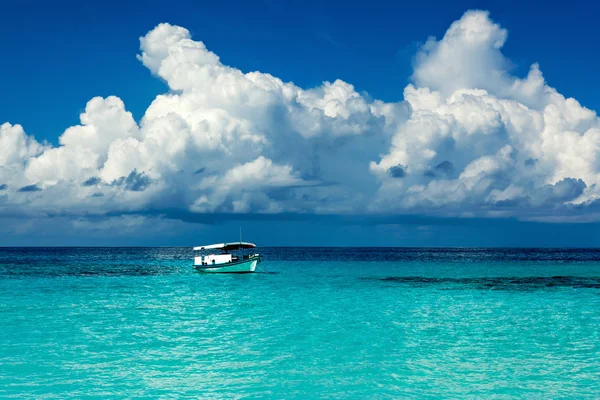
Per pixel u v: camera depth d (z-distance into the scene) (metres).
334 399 16.64
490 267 85.00
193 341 24.41
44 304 36.28
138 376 18.86
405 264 96.38
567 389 17.59
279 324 28.72
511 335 25.78
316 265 91.44
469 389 17.58
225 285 50.75
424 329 27.34
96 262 102.94
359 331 26.81
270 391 17.36
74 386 17.70
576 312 33.16
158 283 52.56
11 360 20.84
